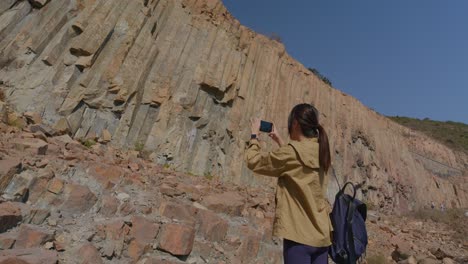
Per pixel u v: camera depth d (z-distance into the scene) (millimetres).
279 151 2391
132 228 5449
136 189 7148
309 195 2303
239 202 8359
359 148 28031
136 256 5070
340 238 2447
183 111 14148
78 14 11664
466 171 45625
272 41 23672
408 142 42562
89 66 11180
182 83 14586
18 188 5195
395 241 11883
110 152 10031
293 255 2252
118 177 7180
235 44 18328
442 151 45562
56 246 4406
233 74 16922
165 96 13633
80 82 10867
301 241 2232
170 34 15180
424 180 37312
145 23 13836
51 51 10516
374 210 24844
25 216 4727
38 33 10461
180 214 6402
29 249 4156
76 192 5594
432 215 24406
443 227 20172
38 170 5816
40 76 10172
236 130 16422
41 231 4512
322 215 2330
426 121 70062
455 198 40906
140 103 12805
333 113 26406
